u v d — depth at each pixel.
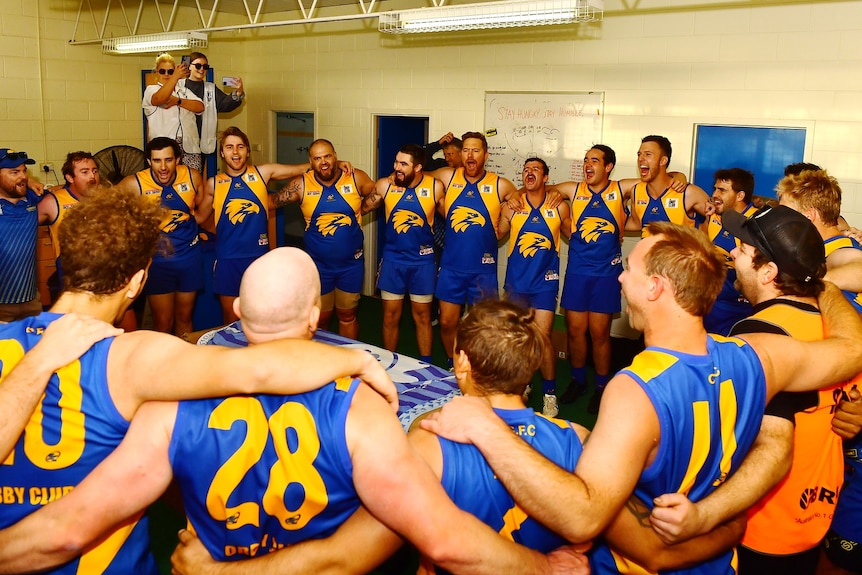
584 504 1.29
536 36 6.38
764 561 1.92
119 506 1.28
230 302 5.58
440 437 1.41
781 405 1.64
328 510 1.34
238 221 5.44
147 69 8.20
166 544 3.17
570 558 1.45
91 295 1.48
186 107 6.73
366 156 7.80
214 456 1.30
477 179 5.18
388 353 3.20
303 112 8.31
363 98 7.71
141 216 1.52
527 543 1.45
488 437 1.37
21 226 4.57
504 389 1.48
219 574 1.36
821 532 1.93
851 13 4.93
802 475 1.86
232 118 8.81
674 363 1.45
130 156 6.85
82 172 4.87
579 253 4.95
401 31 5.23
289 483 1.31
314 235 5.45
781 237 1.81
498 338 1.45
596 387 4.91
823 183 2.47
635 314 1.56
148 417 1.30
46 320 1.42
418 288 5.34
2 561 1.28
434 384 2.79
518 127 6.63
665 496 1.42
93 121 7.89
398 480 1.27
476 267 5.22
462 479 1.38
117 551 1.44
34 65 7.38
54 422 1.34
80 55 7.68
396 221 5.29
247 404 1.31
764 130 5.39
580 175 6.32
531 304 5.05
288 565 1.33
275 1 7.62
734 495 1.49
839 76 5.03
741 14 5.35
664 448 1.41
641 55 5.85
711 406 1.45
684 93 5.70
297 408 1.30
